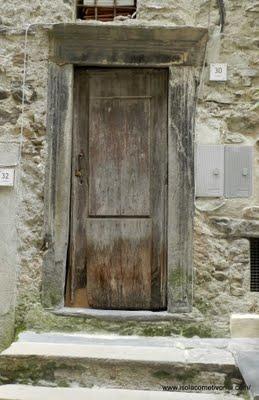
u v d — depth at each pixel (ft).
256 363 8.78
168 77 11.63
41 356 9.22
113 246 11.62
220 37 11.40
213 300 11.03
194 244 11.19
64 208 11.36
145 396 8.61
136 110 11.74
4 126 11.50
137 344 10.19
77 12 12.16
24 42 11.56
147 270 11.53
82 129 11.81
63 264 11.32
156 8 11.43
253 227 11.11
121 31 11.28
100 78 11.81
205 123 11.38
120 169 11.71
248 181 11.25
